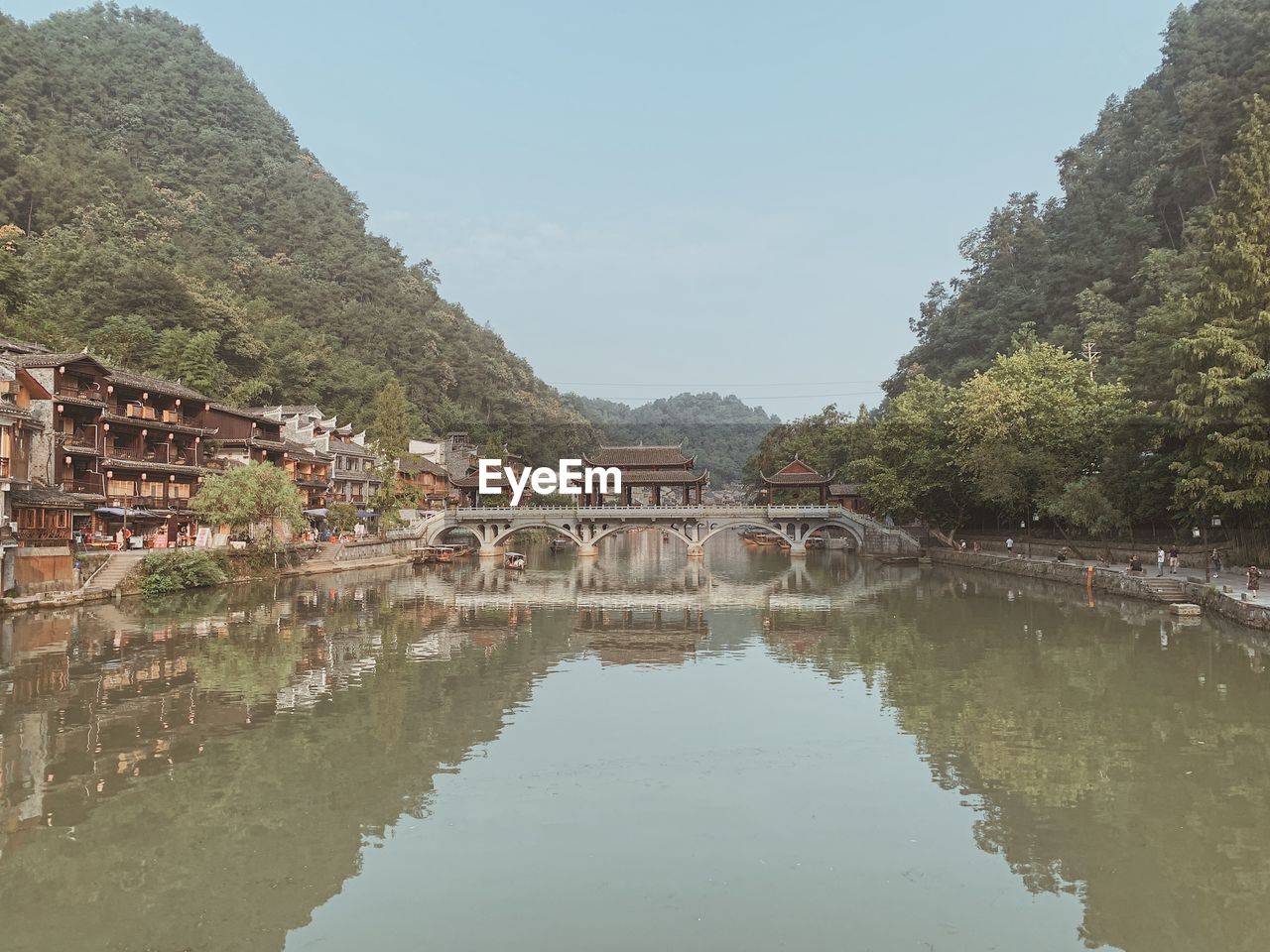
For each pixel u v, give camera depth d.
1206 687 33.06
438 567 99.25
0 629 45.91
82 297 118.56
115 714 30.33
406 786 23.25
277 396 141.75
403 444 118.19
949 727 28.70
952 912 16.23
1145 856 18.66
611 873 17.95
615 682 36.47
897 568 95.75
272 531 76.75
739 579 84.81
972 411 83.56
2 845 19.58
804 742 27.27
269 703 32.19
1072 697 32.25
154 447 72.81
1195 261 106.69
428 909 16.44
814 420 150.38
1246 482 49.69
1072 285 139.00
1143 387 70.75
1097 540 78.19
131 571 58.78
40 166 144.12
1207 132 119.75
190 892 17.28
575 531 111.06
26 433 52.66
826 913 16.19
